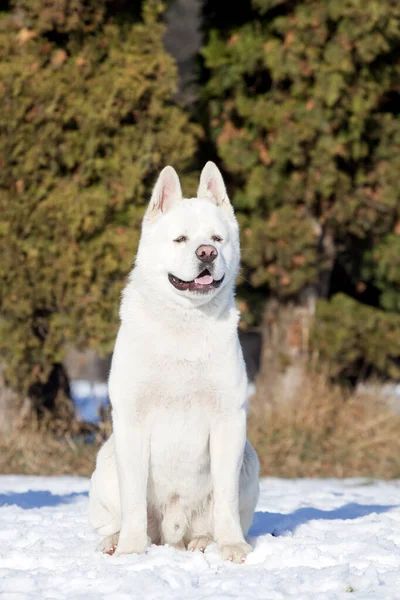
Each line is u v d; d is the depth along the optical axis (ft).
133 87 45.80
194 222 22.58
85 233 45.42
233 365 21.89
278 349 52.60
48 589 18.19
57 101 44.93
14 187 45.03
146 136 46.65
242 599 16.96
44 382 47.21
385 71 49.60
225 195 24.16
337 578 18.49
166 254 22.21
